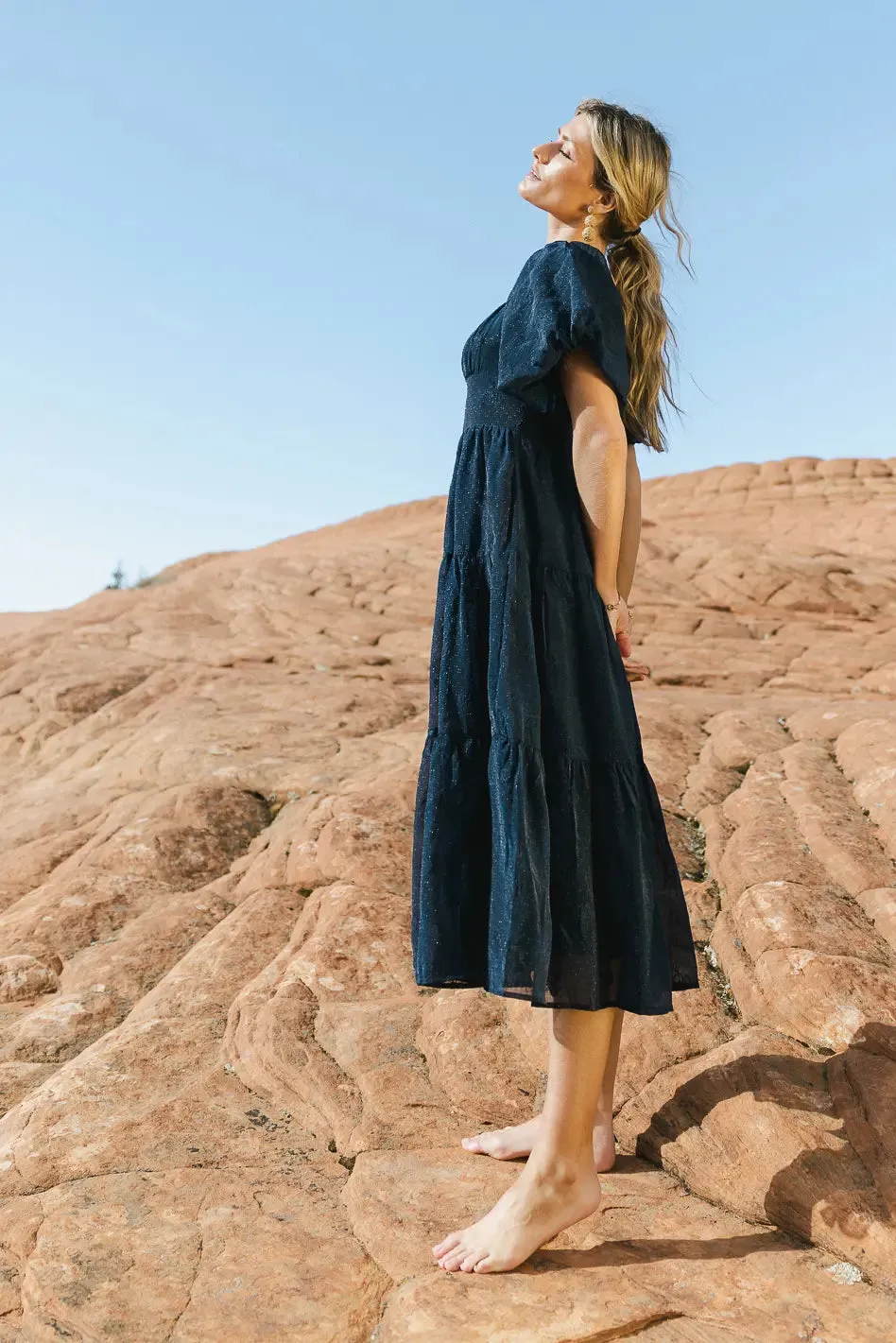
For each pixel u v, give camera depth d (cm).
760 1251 178
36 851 429
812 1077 216
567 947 175
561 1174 176
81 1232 187
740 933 280
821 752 429
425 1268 175
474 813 185
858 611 1165
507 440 190
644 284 207
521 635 181
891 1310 162
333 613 1029
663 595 1179
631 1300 164
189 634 946
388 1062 249
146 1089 244
